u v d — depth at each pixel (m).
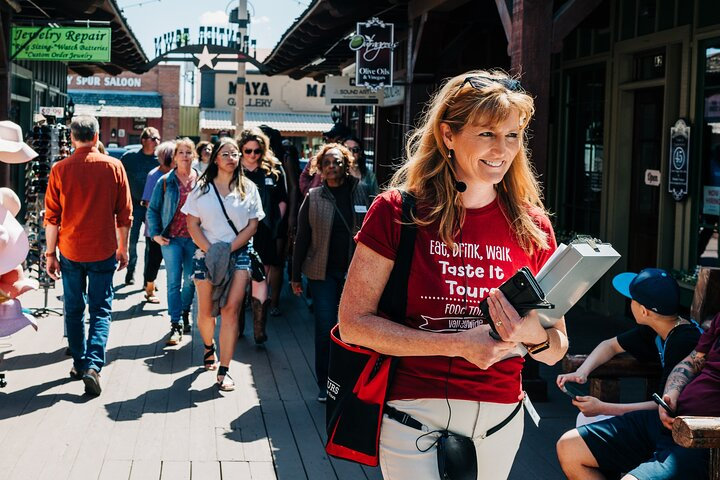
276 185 9.25
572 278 2.48
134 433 5.71
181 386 6.85
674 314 4.02
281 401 6.52
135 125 46.91
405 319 2.65
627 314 9.67
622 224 9.55
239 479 4.98
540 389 6.45
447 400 2.63
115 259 6.75
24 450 5.35
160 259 10.23
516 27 6.58
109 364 7.46
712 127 7.76
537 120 6.52
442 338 2.51
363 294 2.64
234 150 6.77
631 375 4.26
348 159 6.68
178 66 46.78
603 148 9.74
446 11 10.95
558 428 5.86
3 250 5.80
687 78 8.09
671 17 8.36
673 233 8.50
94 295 6.68
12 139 6.10
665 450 3.60
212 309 6.88
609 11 9.52
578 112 10.52
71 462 5.17
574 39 10.46
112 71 22.80
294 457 5.35
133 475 5.00
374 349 2.61
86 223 6.58
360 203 6.68
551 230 2.80
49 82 19.08
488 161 2.55
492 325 2.43
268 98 44.06
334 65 21.61
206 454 5.37
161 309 9.97
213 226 6.77
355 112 19.89
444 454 2.60
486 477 2.72
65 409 6.17
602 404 4.05
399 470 2.66
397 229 2.62
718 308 4.36
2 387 6.66
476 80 2.57
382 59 11.46
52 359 7.53
